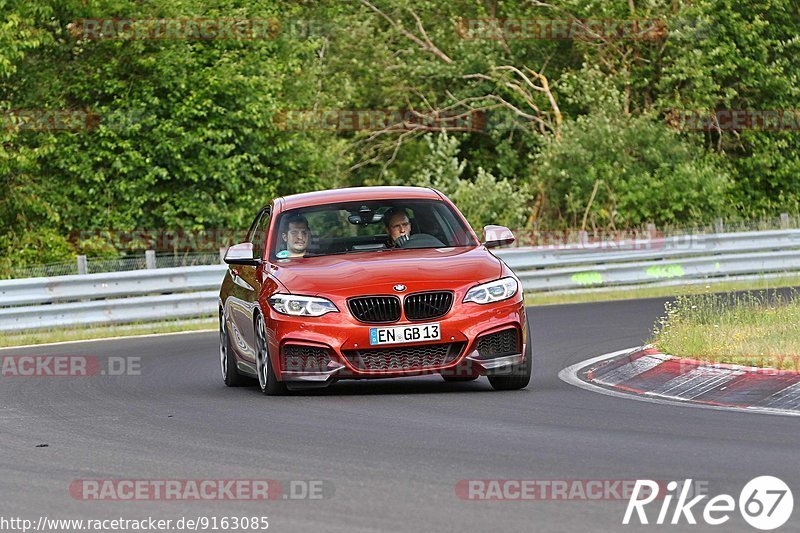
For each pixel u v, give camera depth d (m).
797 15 91.81
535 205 86.38
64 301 52.97
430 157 90.38
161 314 52.06
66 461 19.48
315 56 93.06
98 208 71.62
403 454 18.91
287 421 22.84
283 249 28.09
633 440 19.59
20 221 70.88
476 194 84.06
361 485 16.61
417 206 28.86
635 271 60.72
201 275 53.88
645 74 91.69
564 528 13.94
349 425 22.03
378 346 25.20
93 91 72.88
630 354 29.97
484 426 21.45
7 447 21.16
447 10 102.19
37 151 68.44
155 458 19.41
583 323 43.62
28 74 72.88
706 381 25.28
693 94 88.06
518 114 95.31
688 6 88.06
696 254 62.94
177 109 71.44
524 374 26.28
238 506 15.66
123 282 51.66
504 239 28.22
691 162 81.81
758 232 63.53
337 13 102.00
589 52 94.19
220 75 71.62
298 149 75.75
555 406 23.84
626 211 80.38
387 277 25.70
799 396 23.09
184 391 29.16
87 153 70.75
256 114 72.38
